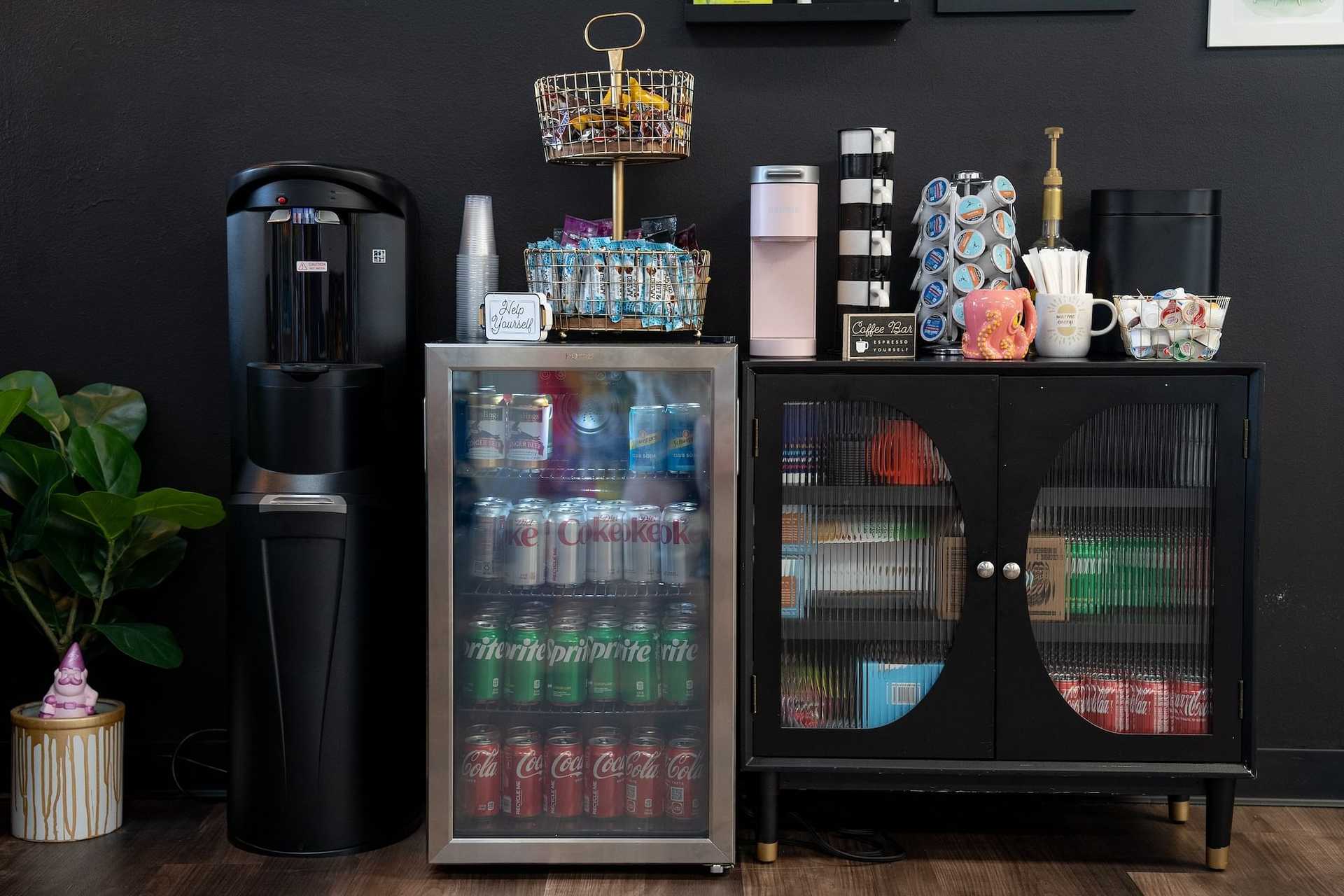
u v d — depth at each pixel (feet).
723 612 7.49
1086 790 7.68
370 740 7.93
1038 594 7.59
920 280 8.63
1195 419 7.50
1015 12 8.71
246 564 7.75
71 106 8.80
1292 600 8.94
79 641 8.72
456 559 7.70
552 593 7.77
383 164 8.90
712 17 8.68
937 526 7.57
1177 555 7.58
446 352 7.41
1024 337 7.86
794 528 7.61
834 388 7.46
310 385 7.70
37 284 8.91
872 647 7.63
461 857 7.63
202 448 9.04
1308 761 8.93
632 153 7.98
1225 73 8.73
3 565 8.57
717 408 7.38
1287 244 8.80
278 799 7.83
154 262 8.93
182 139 8.86
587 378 7.70
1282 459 8.90
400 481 8.17
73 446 8.07
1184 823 8.57
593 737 7.84
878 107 8.82
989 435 7.45
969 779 7.67
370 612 7.86
